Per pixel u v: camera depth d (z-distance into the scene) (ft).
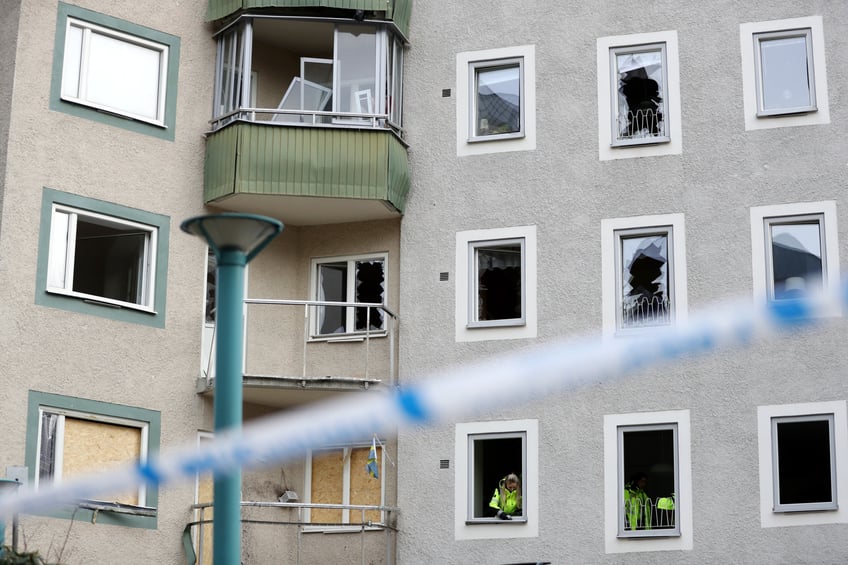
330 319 105.40
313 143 102.22
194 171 102.42
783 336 95.25
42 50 97.55
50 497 45.98
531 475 97.45
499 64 104.94
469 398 41.81
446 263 102.42
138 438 96.68
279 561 101.65
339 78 104.53
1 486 74.64
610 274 99.19
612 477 96.07
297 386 99.25
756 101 99.45
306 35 106.73
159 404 97.55
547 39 104.12
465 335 100.78
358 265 105.50
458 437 99.45
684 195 99.19
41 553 90.58
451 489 98.84
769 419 94.48
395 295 103.55
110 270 98.02
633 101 101.76
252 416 102.37
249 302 99.04
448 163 104.06
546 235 100.89
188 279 100.63
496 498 97.86
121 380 96.32
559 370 42.63
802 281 96.32
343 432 41.29
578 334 98.58
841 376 93.97
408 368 101.30
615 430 96.73
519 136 102.83
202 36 104.99
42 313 93.97
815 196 97.14
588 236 100.12
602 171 100.89
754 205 97.96
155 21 102.78
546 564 91.45
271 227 50.06
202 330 100.58
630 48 102.42
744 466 94.27
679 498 94.79
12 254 93.50
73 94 98.43
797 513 92.84
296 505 95.71
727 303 96.48
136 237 99.66
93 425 94.89
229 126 101.91
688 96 100.68
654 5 102.68
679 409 96.02
